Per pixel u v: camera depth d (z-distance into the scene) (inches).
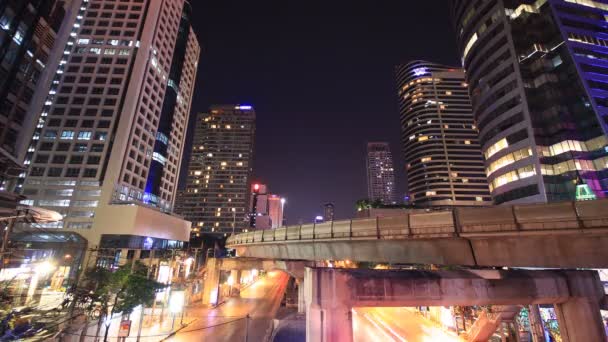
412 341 1311.5
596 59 2596.0
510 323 1157.1
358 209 3838.6
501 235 701.3
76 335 938.1
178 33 4547.2
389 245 948.0
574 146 2393.0
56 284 1968.5
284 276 4389.8
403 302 642.2
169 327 1424.7
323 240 1164.5
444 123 6614.2
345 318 628.4
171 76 4298.7
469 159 6299.2
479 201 5994.1
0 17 1534.2
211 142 7741.1
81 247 2652.6
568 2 2827.3
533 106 2628.0
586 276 713.6
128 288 1125.1
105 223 2861.7
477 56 3265.3
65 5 2055.9
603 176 2267.5
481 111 3154.5
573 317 693.3
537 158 2458.2
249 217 7559.1
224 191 7283.5
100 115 3304.6
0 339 858.8
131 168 3393.2
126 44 3636.8
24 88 1727.4
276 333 1469.0
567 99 2546.8
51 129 3216.0
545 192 2363.4
